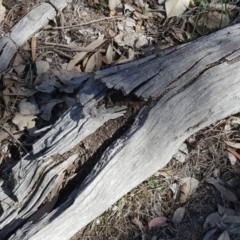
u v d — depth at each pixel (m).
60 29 1.39
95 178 1.04
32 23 1.38
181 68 1.15
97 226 1.09
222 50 1.19
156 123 1.10
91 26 1.40
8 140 1.20
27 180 1.08
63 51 1.36
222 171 1.16
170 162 1.16
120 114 1.12
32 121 1.23
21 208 1.06
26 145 1.19
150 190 1.13
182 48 1.20
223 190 1.14
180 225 1.11
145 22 1.43
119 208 1.11
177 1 1.44
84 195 1.03
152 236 1.09
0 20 1.40
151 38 1.39
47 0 1.42
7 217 1.05
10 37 1.35
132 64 1.18
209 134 1.19
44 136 1.12
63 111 1.25
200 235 1.10
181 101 1.12
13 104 1.26
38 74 1.31
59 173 1.07
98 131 1.12
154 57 1.20
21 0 1.44
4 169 1.15
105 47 1.36
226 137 1.19
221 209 1.12
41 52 1.35
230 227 1.10
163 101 1.12
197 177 1.15
